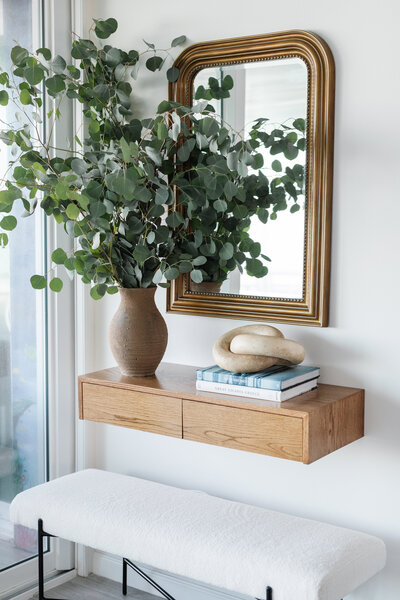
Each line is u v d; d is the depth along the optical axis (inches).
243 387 87.6
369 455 91.0
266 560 75.9
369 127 87.6
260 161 94.8
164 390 92.1
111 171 94.3
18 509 95.2
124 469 113.7
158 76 104.7
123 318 98.7
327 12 89.4
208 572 78.7
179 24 101.9
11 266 105.2
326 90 89.1
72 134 110.6
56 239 109.5
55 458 113.0
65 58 108.3
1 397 105.3
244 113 96.0
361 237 89.4
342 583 74.9
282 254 94.2
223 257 95.0
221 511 87.9
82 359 112.9
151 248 98.0
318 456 82.7
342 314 91.6
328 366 93.4
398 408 88.5
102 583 112.9
